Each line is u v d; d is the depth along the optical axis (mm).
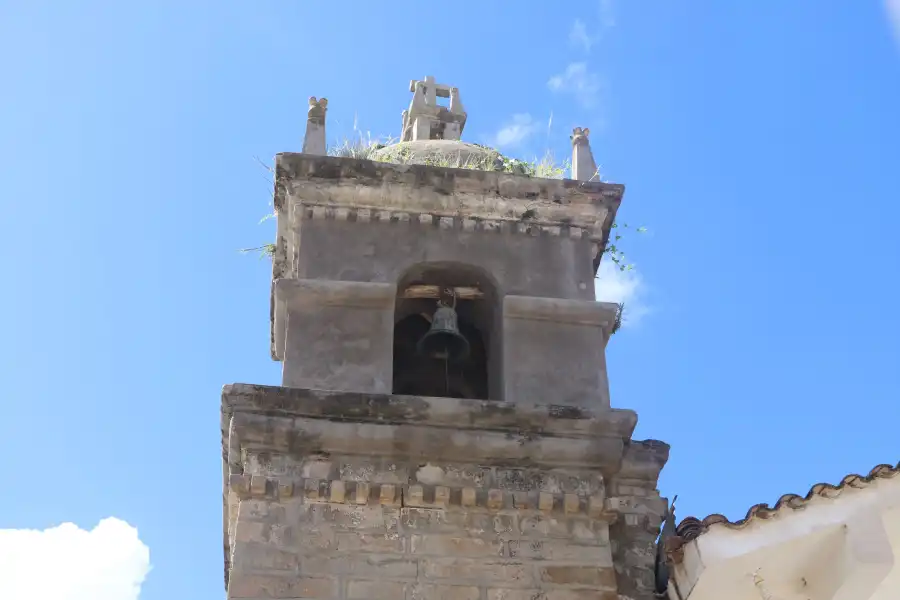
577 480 15375
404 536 14625
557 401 16375
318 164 17781
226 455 15922
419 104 21438
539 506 15016
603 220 18203
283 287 16688
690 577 14172
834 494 14148
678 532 14727
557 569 14602
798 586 14172
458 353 17562
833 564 13953
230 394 15289
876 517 13938
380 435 15188
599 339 16984
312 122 18875
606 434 15625
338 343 16422
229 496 15094
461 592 14273
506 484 15188
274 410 15312
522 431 15516
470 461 15297
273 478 14859
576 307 17094
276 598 13977
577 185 18156
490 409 15492
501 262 17578
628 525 15258
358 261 17281
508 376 16484
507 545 14719
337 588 14133
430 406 15422
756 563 14000
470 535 14734
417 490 14891
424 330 18188
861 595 13930
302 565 14258
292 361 16172
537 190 18047
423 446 15211
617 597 14469
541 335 16891
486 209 17906
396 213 17781
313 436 15148
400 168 17844
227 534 16578
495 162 19000
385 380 16188
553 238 17922
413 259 17406
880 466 14203
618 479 15594
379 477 15039
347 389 16047
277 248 18578
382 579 14266
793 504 14133
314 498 14797
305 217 17641
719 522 14234
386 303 16797
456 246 17641
